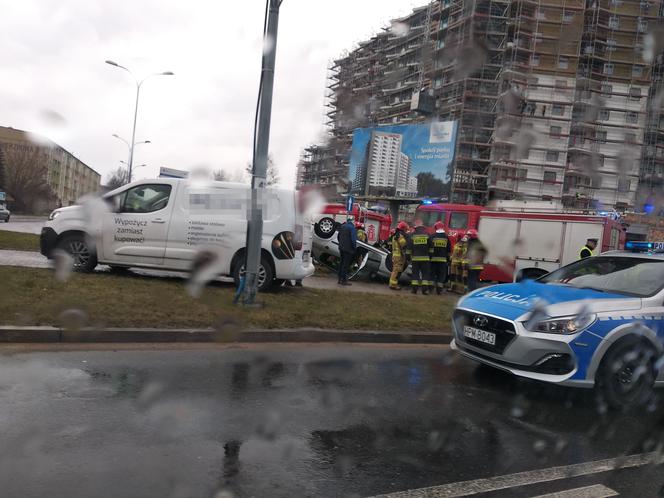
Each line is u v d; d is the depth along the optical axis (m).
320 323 6.99
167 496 2.64
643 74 36.28
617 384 4.68
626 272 5.64
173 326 6.05
